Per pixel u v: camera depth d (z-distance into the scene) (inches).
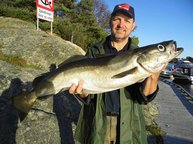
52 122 68.0
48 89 39.3
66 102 76.7
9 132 61.8
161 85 173.6
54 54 114.9
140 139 40.4
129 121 40.1
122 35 41.1
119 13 40.6
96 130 39.9
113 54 38.0
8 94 74.2
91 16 353.4
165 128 84.1
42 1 146.2
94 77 37.5
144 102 39.2
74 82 38.1
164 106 112.7
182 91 151.6
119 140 40.0
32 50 113.2
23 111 41.1
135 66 36.1
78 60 38.9
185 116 99.0
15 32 125.8
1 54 102.9
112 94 40.6
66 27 235.3
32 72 91.7
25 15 222.5
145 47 36.6
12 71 84.1
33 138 62.2
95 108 40.5
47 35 133.2
